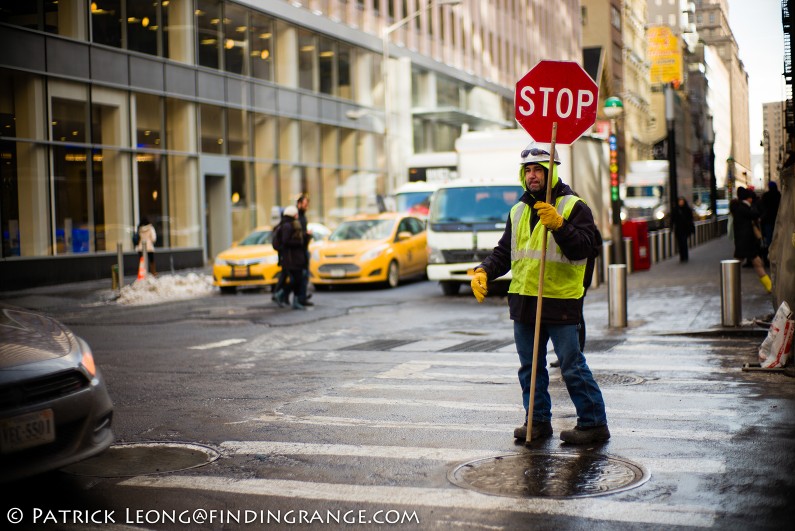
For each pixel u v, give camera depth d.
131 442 7.61
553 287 7.06
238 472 6.59
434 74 54.62
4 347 5.94
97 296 24.17
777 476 6.09
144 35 31.84
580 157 24.22
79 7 29.08
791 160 12.40
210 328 16.44
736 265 13.62
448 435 7.57
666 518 5.28
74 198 28.95
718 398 8.77
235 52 36.72
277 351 13.24
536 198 7.16
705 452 6.75
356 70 45.88
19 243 26.95
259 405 9.10
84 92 29.38
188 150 33.94
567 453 6.80
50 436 5.79
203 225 34.66
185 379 10.85
